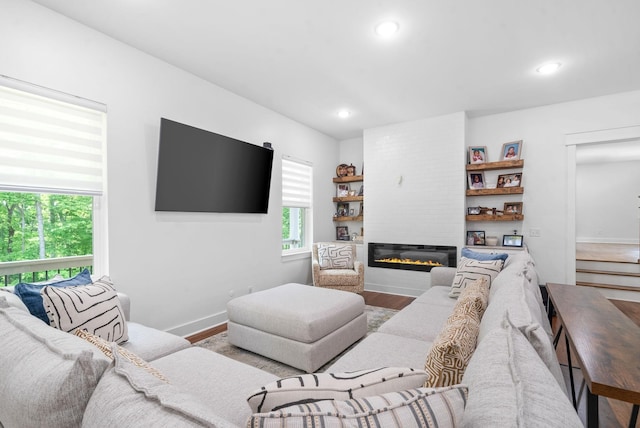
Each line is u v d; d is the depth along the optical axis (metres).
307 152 4.73
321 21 2.24
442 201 4.24
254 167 3.63
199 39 2.47
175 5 2.07
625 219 7.71
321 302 2.51
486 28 2.31
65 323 1.54
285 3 2.06
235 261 3.49
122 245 2.49
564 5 2.06
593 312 1.62
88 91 2.29
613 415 1.74
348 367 1.49
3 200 2.46
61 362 0.76
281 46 2.56
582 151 6.48
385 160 4.69
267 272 3.94
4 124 1.96
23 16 1.99
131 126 2.55
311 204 4.86
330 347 2.32
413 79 3.16
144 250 2.63
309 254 4.73
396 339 1.81
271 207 4.03
